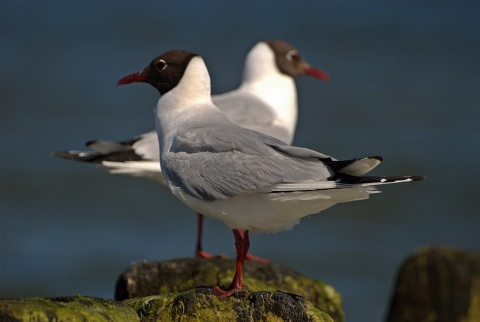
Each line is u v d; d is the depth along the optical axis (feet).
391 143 73.31
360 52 103.76
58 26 112.88
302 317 24.08
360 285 49.65
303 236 56.18
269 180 24.38
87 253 53.42
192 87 29.04
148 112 79.61
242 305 24.40
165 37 107.24
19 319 20.83
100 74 91.56
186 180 25.89
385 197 63.00
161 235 55.57
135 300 24.98
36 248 54.24
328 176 23.67
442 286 36.35
